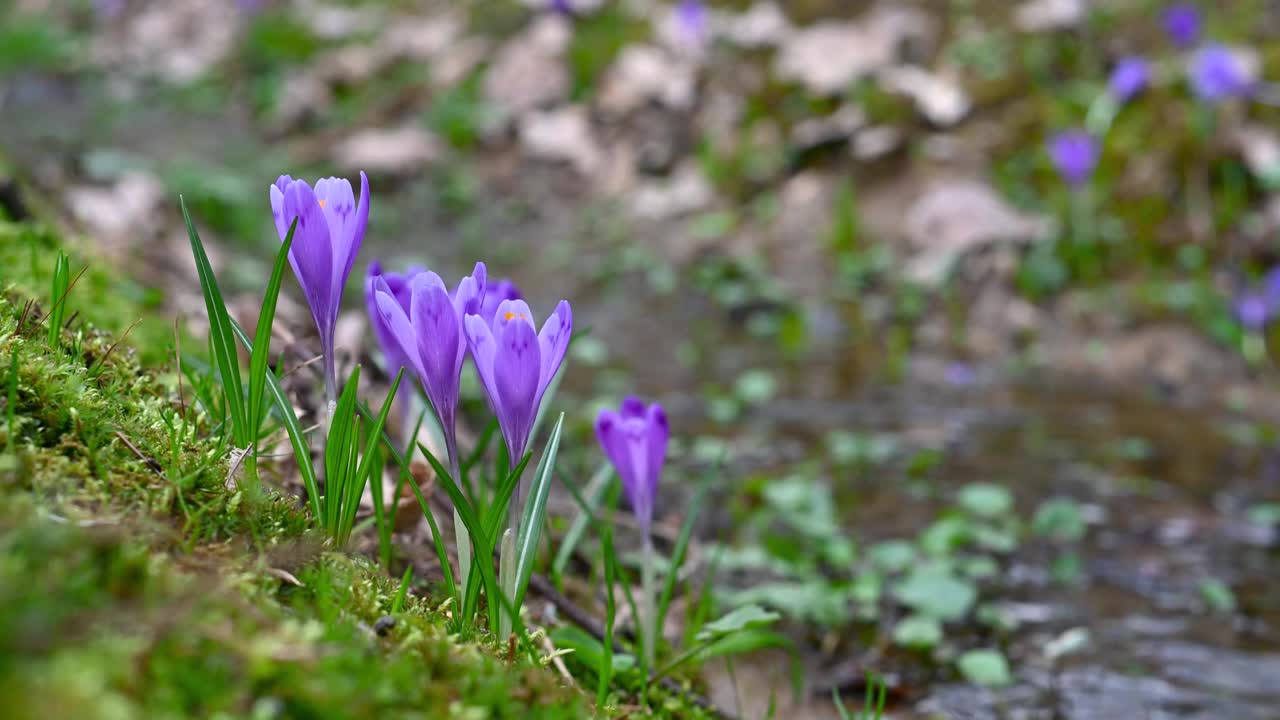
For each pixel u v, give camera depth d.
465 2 14.76
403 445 3.79
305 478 2.43
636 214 10.27
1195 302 8.05
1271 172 8.73
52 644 1.40
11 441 1.98
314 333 4.39
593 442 6.02
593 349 7.38
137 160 10.90
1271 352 7.60
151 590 1.66
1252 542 5.29
